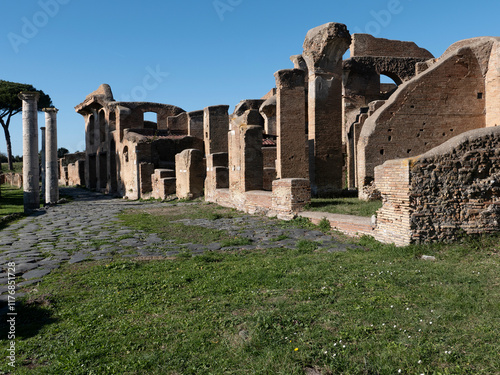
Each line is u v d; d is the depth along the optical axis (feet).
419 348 12.16
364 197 49.44
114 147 112.06
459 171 25.05
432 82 50.21
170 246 30.22
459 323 13.80
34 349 13.38
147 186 87.30
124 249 29.43
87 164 135.74
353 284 18.26
